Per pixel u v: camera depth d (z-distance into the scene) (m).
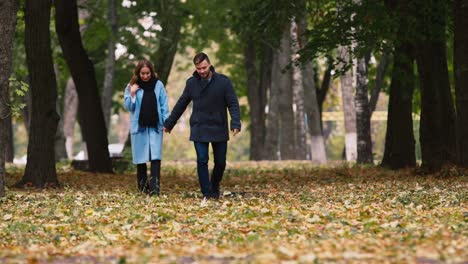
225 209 11.70
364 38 21.30
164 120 15.11
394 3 21.91
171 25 36.12
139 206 12.33
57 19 23.56
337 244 8.06
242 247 8.08
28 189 17.03
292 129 42.25
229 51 47.78
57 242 8.81
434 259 7.22
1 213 11.61
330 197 14.12
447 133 20.88
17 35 32.19
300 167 31.48
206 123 14.02
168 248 8.11
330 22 22.30
